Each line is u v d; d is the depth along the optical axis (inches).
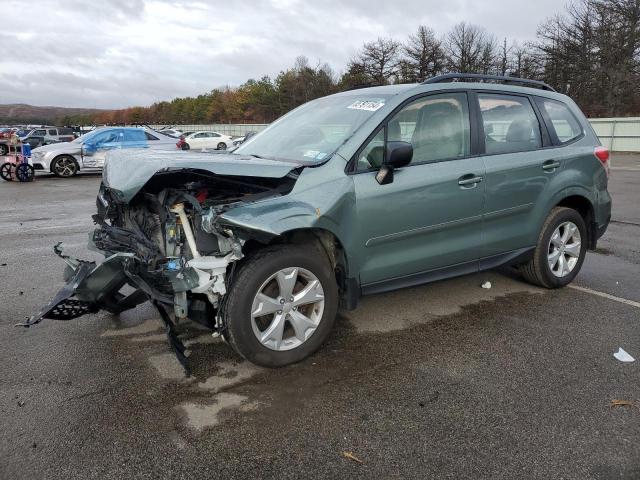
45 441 107.3
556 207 197.6
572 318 174.1
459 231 166.9
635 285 209.9
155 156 144.8
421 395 125.6
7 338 157.2
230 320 128.9
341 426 113.1
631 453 104.0
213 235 130.4
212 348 150.7
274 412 118.3
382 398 124.3
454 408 120.0
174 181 141.2
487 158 170.6
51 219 369.4
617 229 326.6
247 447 106.0
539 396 125.1
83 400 122.7
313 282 139.6
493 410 119.2
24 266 236.7
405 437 109.3
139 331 162.7
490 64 2057.1
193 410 118.9
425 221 156.8
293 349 138.1
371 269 150.2
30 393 125.8
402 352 148.7
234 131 2527.1
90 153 711.7
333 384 130.6
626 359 144.3
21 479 96.3
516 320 172.2
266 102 3129.9
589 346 152.6
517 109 184.9
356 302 149.2
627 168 806.5
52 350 149.2
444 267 167.2
